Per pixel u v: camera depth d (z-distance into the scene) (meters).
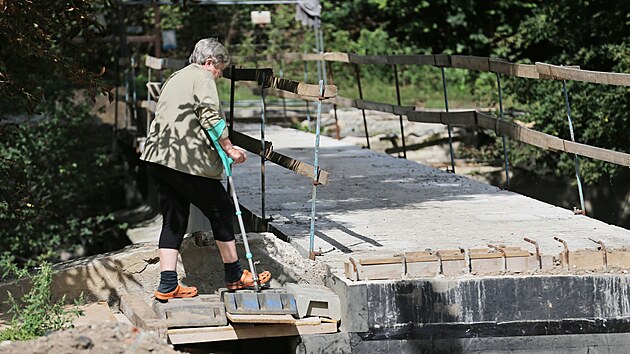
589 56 19.16
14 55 11.72
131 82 24.91
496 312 8.31
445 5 31.00
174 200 8.49
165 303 8.30
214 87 8.31
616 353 8.44
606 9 19.38
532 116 19.91
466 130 23.25
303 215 11.46
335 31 32.81
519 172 21.70
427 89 29.72
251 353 8.69
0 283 9.24
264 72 9.88
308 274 8.89
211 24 31.69
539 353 8.35
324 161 16.55
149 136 8.56
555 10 20.16
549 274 8.51
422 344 8.20
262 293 8.23
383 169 15.54
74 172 20.59
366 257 9.07
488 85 27.22
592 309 8.41
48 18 10.43
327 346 8.12
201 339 8.01
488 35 31.31
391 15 32.75
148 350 6.91
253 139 10.05
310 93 9.26
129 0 23.55
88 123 22.58
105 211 22.56
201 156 8.33
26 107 11.49
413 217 11.28
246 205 12.15
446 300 8.25
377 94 28.94
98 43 15.05
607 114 18.11
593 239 9.79
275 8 32.47
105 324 7.32
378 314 8.17
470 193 13.11
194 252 9.47
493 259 8.67
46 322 8.28
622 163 10.98
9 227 19.09
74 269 9.41
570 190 20.97
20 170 18.53
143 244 10.20
